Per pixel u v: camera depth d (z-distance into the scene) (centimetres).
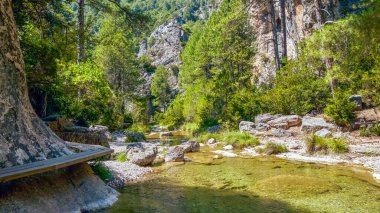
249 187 728
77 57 1712
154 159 1100
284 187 711
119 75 3825
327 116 1744
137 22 1906
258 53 3625
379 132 1440
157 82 7006
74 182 556
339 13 2450
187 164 1068
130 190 704
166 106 6862
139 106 3531
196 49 4197
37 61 1041
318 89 1961
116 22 2092
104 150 653
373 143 1280
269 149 1280
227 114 2209
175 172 927
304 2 2844
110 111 1950
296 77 2053
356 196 635
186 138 2256
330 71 1658
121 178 809
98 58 3622
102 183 645
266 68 3412
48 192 476
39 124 564
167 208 562
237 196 648
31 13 1112
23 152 470
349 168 940
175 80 7706
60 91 1434
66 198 502
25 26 1133
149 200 617
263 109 2186
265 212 538
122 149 1259
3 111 464
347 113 1583
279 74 2280
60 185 515
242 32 3158
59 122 1209
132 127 2839
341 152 1152
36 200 442
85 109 1673
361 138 1420
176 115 3981
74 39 1387
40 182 479
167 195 658
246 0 3531
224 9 3816
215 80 2967
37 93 1472
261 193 670
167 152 1212
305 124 1670
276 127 1819
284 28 2614
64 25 1271
